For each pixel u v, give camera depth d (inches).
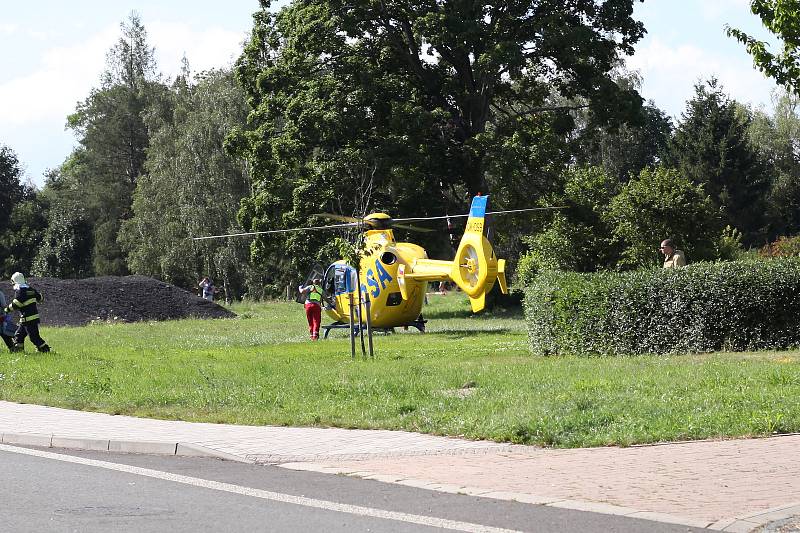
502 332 1134.4
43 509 316.2
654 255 1478.8
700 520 284.0
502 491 331.9
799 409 443.5
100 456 423.5
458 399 531.5
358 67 1651.1
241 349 952.9
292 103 1633.9
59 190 4183.1
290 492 340.5
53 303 1566.2
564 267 1680.6
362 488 346.0
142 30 3816.4
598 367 630.5
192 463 404.2
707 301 680.4
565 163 1749.5
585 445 410.3
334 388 588.1
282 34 1768.0
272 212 1706.4
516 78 1742.1
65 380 670.5
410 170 1670.8
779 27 754.2
